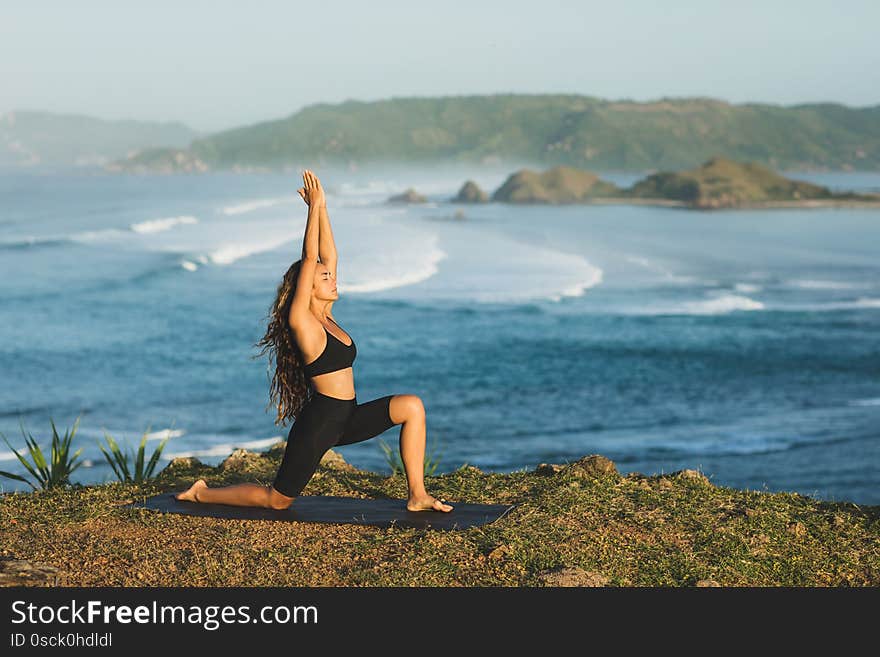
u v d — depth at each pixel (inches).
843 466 953.5
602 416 1240.8
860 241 4906.5
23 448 1030.4
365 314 2126.0
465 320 2074.3
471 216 6658.5
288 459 227.3
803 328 2039.9
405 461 233.5
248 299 2327.8
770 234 5428.2
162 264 2960.1
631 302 2406.5
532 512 231.1
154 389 1380.4
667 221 6796.3
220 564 195.8
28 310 2126.0
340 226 4810.5
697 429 1158.3
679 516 231.8
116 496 252.1
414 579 189.6
